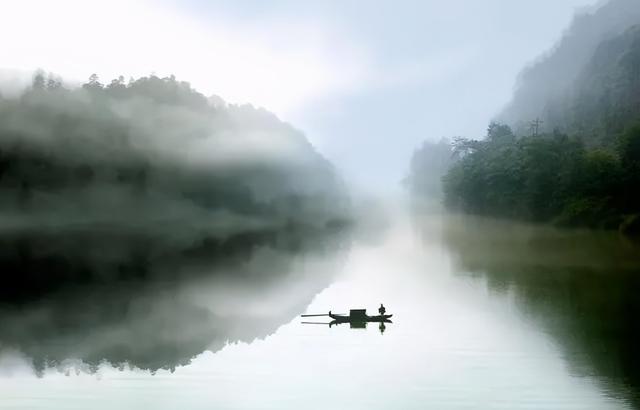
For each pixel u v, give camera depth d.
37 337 35.06
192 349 32.19
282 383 26.64
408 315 40.19
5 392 25.59
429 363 29.48
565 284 52.53
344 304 44.84
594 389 25.64
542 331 35.22
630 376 27.30
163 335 35.50
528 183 148.12
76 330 36.72
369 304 44.59
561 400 24.48
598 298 45.34
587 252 83.38
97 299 48.09
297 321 39.09
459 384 26.44
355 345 32.81
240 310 43.03
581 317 38.84
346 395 25.11
